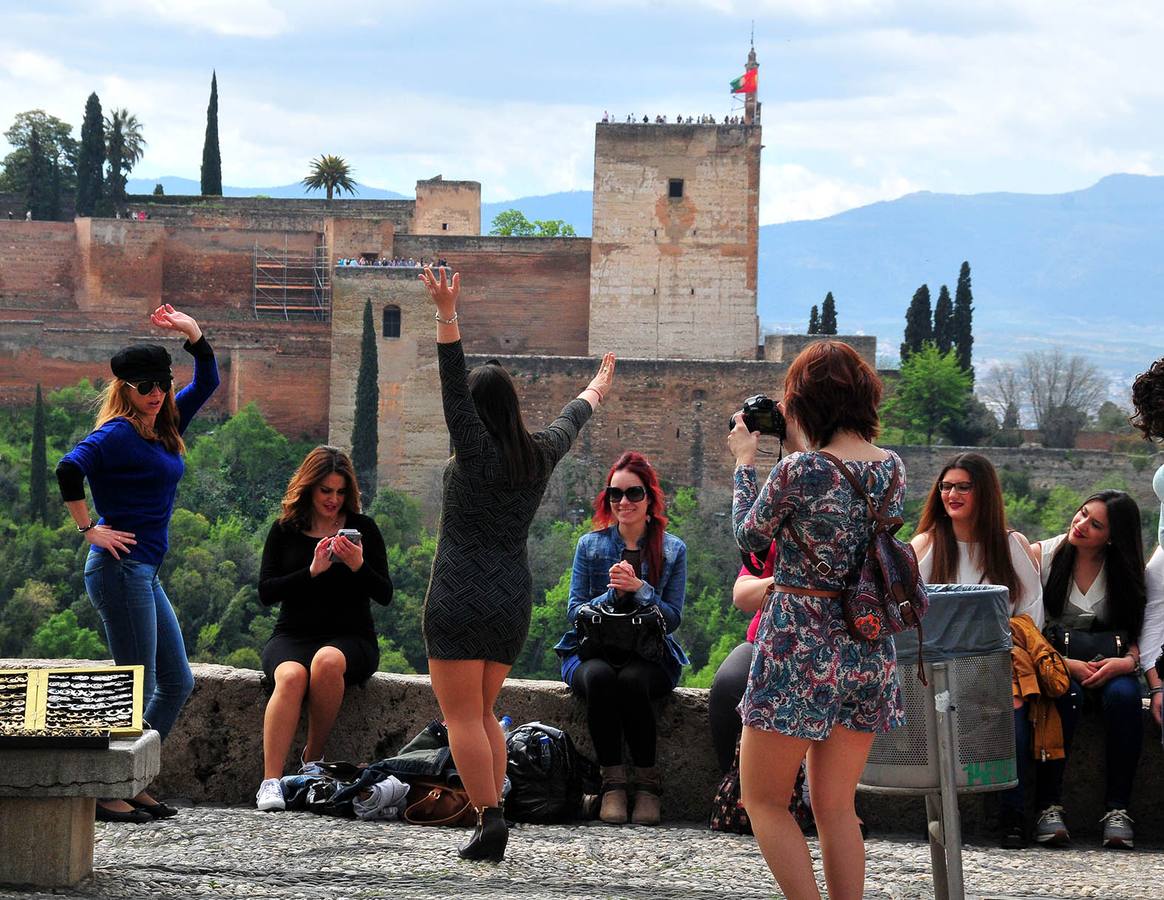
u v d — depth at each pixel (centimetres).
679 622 940
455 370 739
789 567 603
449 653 739
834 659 594
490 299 9069
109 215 10550
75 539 8294
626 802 905
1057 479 8562
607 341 9025
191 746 956
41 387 8688
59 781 673
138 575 823
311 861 741
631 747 905
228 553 8144
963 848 866
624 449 8500
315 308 9356
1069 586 926
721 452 8500
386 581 953
